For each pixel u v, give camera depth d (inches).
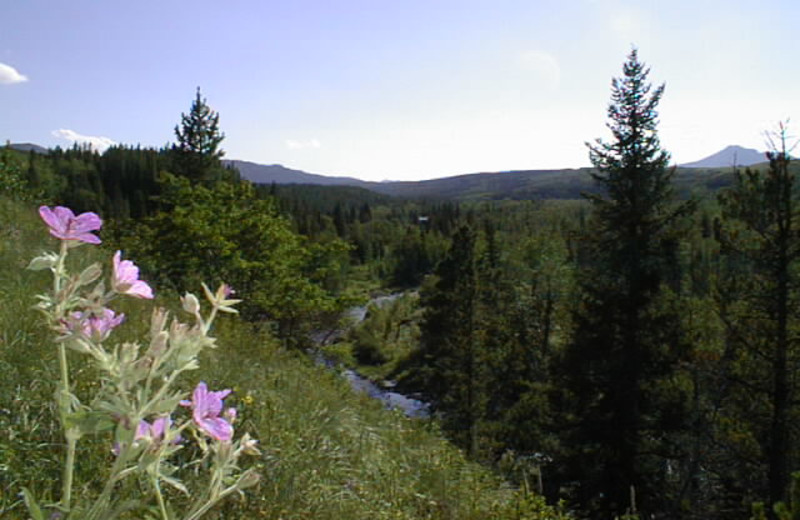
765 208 596.1
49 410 130.0
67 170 3821.4
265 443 167.0
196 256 599.5
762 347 642.8
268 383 240.5
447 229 4950.8
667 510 628.1
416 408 1343.5
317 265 751.7
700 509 649.6
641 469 628.7
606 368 670.5
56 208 53.1
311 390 265.6
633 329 669.9
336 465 193.2
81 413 52.2
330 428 225.1
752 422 650.2
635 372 655.8
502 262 1957.4
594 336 692.7
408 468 228.2
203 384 60.0
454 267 1477.6
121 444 54.6
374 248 4699.8
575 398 703.7
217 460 59.3
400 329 2361.0
